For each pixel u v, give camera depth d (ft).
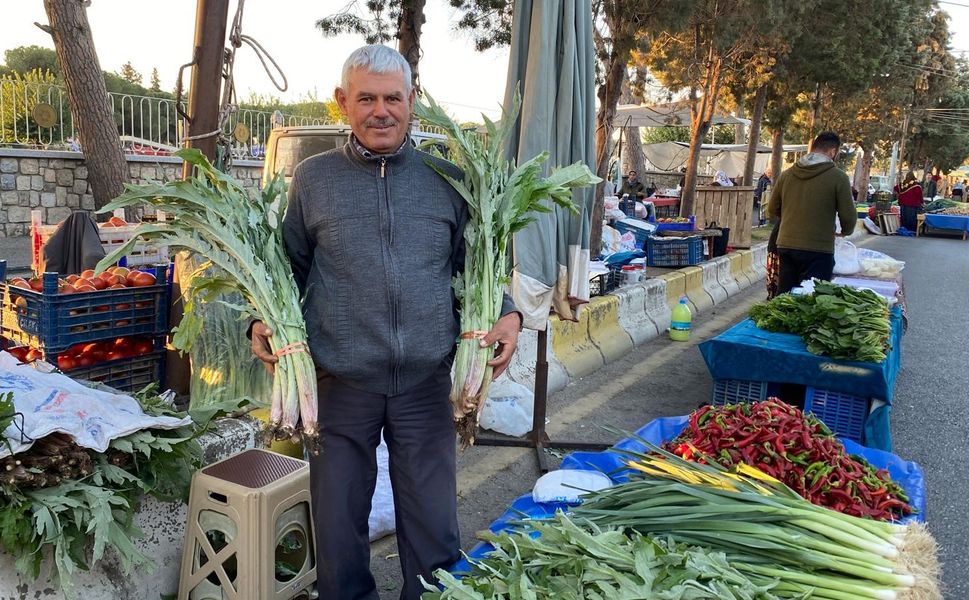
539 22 12.62
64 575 6.86
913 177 104.42
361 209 7.21
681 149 101.96
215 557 8.09
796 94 58.70
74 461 7.29
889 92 89.15
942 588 10.21
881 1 54.65
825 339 14.02
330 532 7.67
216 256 7.00
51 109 38.42
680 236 36.17
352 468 7.66
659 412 17.90
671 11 24.40
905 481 9.68
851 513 8.34
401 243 7.25
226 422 10.51
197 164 6.98
